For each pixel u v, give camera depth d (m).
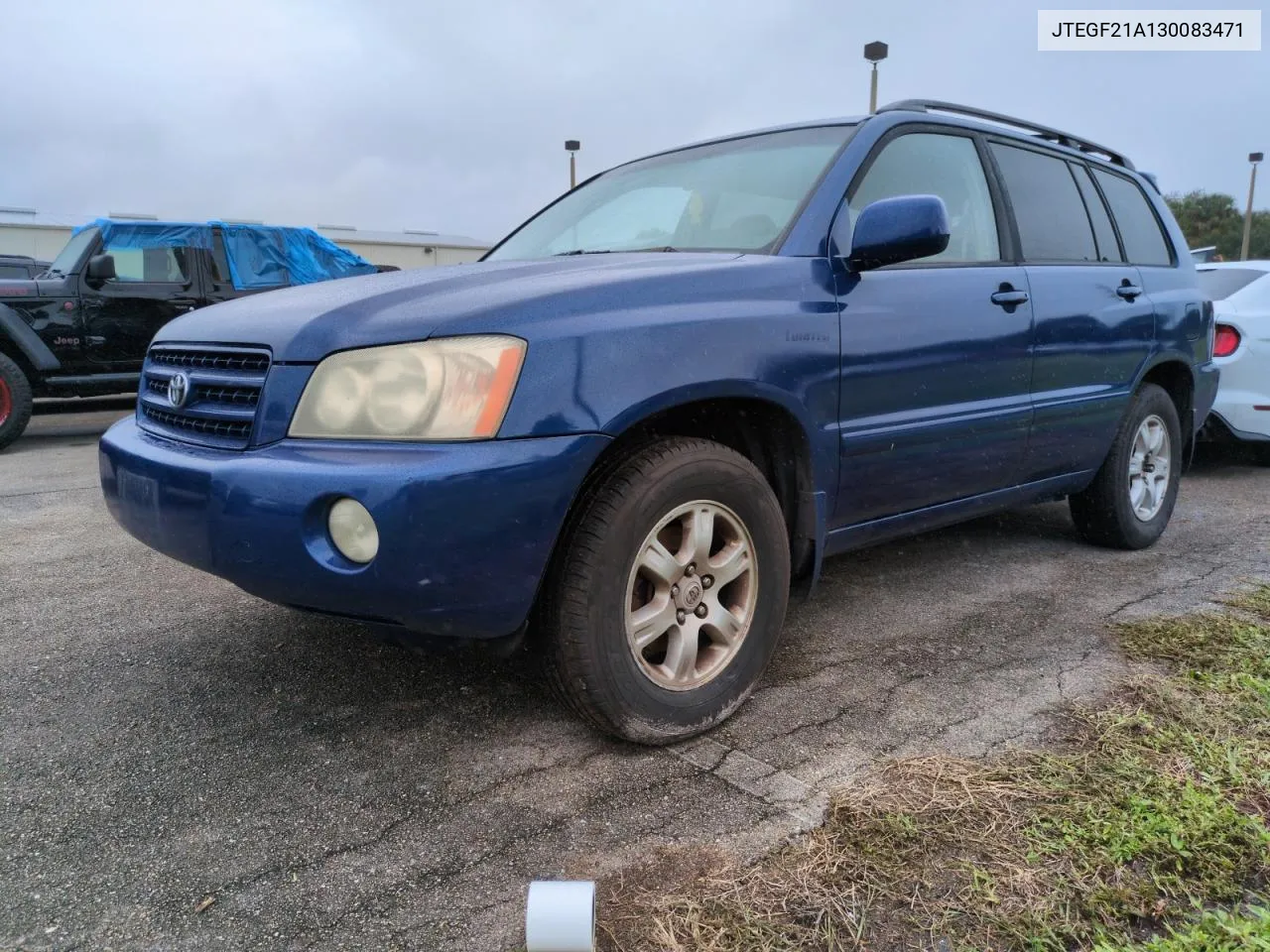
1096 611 3.19
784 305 2.38
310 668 2.71
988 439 3.04
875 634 2.99
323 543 1.91
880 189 2.82
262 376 2.09
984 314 2.97
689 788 2.02
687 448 2.18
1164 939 1.51
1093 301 3.52
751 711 2.42
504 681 2.61
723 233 2.77
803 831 1.84
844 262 2.58
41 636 3.01
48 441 8.13
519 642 2.05
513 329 1.94
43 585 3.57
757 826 1.87
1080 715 2.34
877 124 2.90
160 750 2.22
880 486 2.71
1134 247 4.06
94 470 6.39
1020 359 3.13
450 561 1.86
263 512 1.93
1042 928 1.54
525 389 1.91
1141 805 1.87
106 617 3.19
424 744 2.25
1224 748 2.12
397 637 2.06
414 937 1.56
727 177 3.00
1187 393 4.27
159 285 8.57
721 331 2.21
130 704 2.48
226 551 2.01
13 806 1.98
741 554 2.33
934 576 3.62
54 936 1.57
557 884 1.49
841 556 3.91
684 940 1.52
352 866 1.76
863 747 2.20
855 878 1.68
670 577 2.18
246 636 2.98
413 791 2.03
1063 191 3.70
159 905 1.65
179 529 2.12
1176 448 4.14
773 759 2.15
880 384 2.62
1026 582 3.54
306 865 1.76
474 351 1.91
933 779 2.01
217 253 9.10
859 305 2.57
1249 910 1.59
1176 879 1.66
